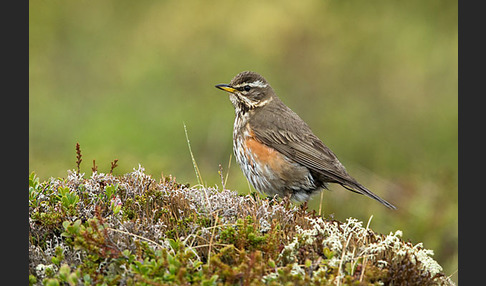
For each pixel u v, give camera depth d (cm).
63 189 841
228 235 768
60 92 1855
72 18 2042
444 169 1584
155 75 1898
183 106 1798
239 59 1958
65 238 800
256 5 2102
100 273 733
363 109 1869
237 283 702
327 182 1131
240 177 1403
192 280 695
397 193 1445
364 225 1284
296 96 1916
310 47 2017
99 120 1691
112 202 834
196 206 868
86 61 1961
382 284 712
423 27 2086
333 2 2127
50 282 687
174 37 2025
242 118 1152
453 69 1964
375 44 2044
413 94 1916
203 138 1670
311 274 732
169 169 1436
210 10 2088
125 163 1391
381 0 2173
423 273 776
